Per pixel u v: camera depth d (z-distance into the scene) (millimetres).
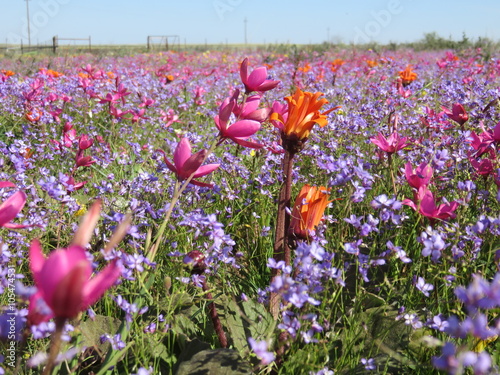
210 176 3438
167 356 2086
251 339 1440
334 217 2979
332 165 2812
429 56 21156
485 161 2771
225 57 18438
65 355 1261
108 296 2332
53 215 2750
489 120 4621
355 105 6137
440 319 1952
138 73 11680
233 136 2047
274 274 2332
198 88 6922
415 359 2023
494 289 1067
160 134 6070
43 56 21828
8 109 5961
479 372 1017
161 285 2500
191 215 2537
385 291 2447
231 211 3244
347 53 21312
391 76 9672
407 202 2252
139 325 2191
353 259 2609
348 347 2004
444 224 2342
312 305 1914
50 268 845
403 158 3900
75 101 7094
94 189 3754
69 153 4512
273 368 1951
